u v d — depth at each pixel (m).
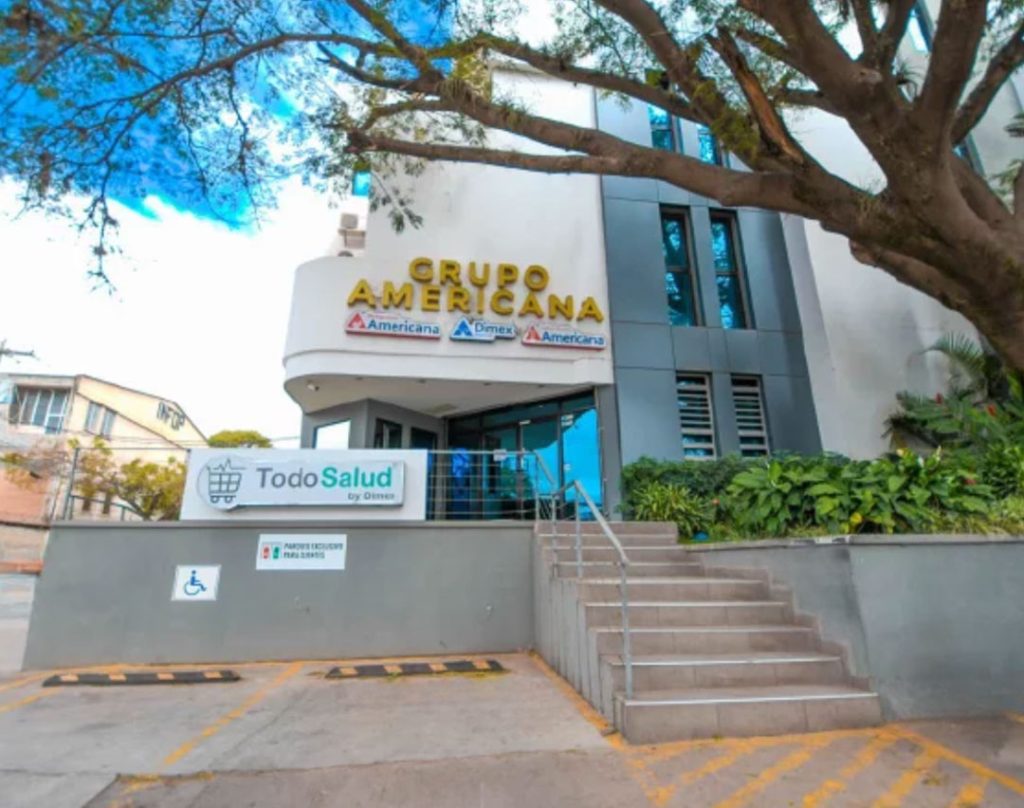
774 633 5.00
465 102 6.09
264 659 6.84
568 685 5.58
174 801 3.31
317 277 10.46
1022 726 4.27
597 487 10.56
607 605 5.22
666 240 11.98
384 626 7.09
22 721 4.73
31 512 20.42
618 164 5.61
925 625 4.61
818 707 4.22
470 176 11.36
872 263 5.73
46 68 5.44
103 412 28.41
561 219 11.41
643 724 4.04
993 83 6.06
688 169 5.33
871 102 4.23
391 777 3.57
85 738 4.31
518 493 9.14
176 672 6.29
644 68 7.38
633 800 3.24
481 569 7.40
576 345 10.66
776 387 11.02
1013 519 5.18
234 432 20.81
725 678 4.53
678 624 5.23
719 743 3.99
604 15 7.10
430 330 10.39
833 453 9.70
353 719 4.68
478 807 3.20
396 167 10.91
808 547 5.20
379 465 7.41
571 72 6.64
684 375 10.99
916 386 10.81
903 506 5.29
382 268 10.59
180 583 6.95
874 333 11.01
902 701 4.43
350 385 10.70
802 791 3.30
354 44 6.58
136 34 5.82
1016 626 4.74
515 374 10.45
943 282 5.13
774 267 11.80
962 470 5.81
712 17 6.27
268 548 7.14
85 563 6.88
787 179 4.89
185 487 7.18
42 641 6.62
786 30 4.27
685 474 9.23
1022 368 4.76
